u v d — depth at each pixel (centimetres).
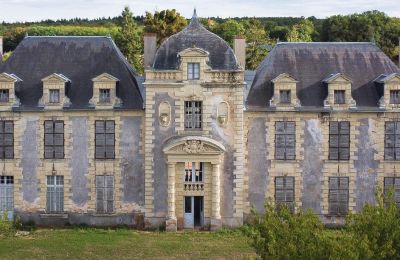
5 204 6184
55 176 6156
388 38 13188
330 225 6112
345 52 6400
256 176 6122
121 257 5050
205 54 5953
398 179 6125
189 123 6025
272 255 3431
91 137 6125
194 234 5844
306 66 6297
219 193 6003
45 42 6469
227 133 6012
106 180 6147
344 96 6100
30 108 6100
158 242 5531
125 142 6122
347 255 3306
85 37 6481
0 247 5275
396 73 6097
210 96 5997
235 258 5050
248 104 6103
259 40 12050
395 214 3728
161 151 6025
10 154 6156
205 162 5988
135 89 6184
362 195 6131
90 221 6147
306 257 3397
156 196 6053
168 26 12281
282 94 6106
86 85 6212
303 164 6112
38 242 5459
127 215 6141
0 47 6700
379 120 6106
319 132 6106
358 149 6112
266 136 6100
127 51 11800
